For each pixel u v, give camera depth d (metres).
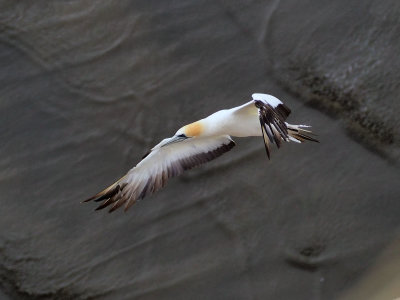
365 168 14.55
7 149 15.30
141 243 14.33
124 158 15.02
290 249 14.01
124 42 16.19
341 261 13.75
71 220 14.59
